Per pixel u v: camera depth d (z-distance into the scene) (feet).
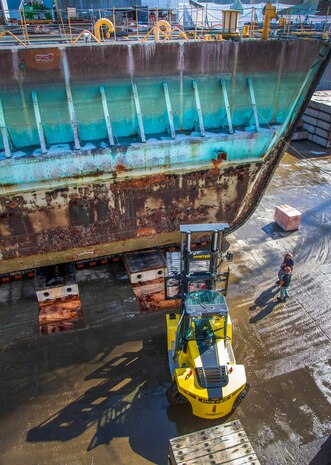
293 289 35.55
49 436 23.31
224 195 36.94
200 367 22.57
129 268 35.14
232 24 34.30
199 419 24.21
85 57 28.76
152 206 34.86
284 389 26.16
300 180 56.85
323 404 25.16
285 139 37.91
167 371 27.58
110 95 30.78
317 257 40.14
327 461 21.97
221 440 18.71
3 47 27.09
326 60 34.27
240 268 38.42
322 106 66.08
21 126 29.94
